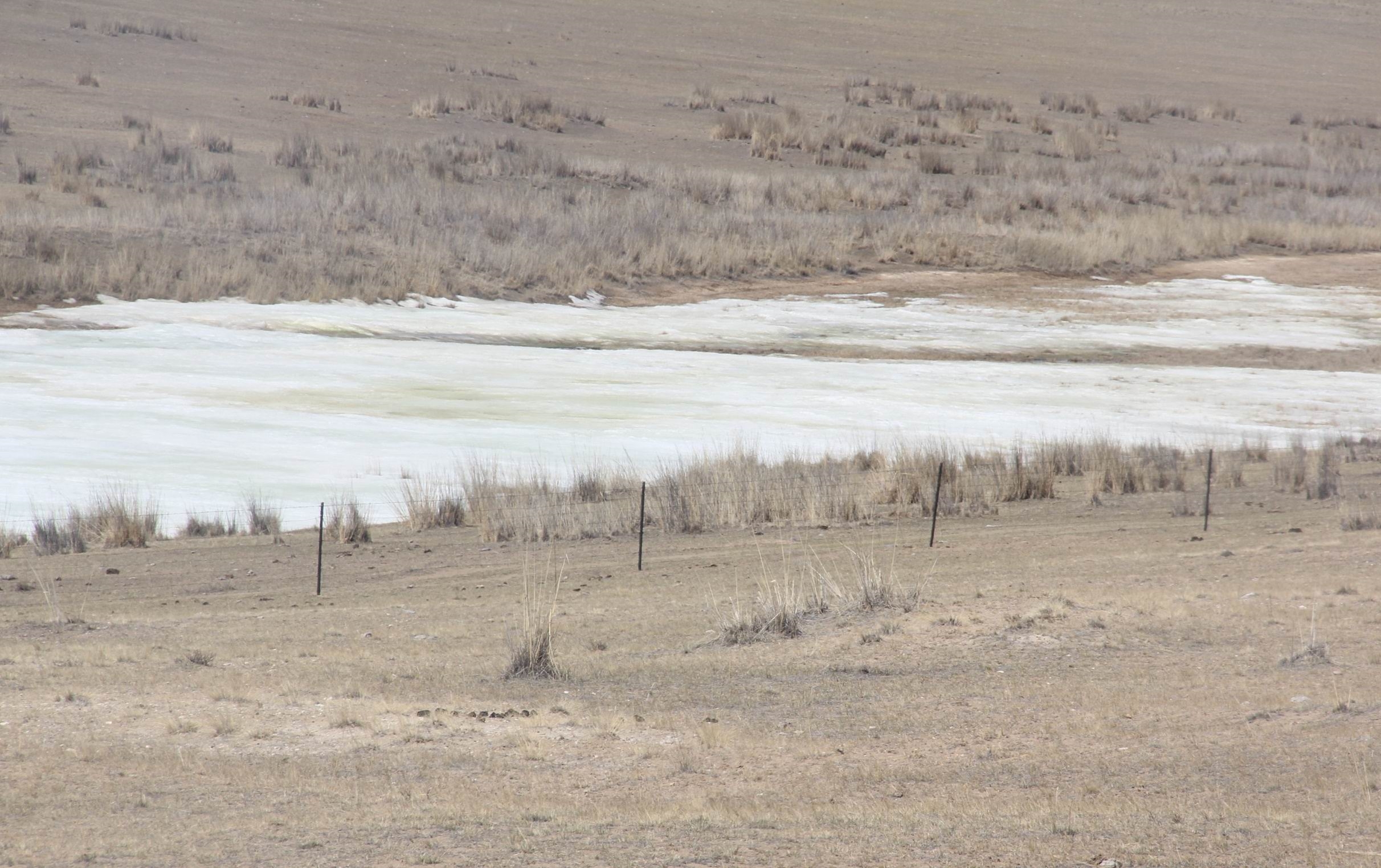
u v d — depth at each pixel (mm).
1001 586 59688
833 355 141000
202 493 84250
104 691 44969
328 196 176000
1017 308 167000
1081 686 43688
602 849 28781
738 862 27438
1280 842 27312
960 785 34531
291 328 131125
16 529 75375
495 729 40969
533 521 79625
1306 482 89562
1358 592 54469
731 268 175375
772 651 50625
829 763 37094
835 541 76688
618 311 155125
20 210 151875
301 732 40562
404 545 76312
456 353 128375
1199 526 78188
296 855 28969
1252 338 155750
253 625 57031
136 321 126875
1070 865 26469
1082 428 112312
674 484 85000
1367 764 33500
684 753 38344
